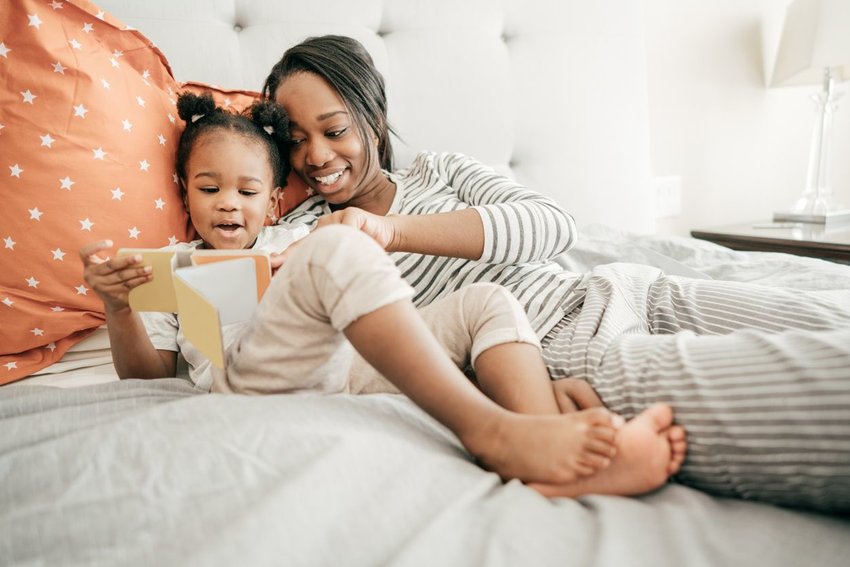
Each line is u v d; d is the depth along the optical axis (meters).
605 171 1.49
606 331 0.66
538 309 0.79
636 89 1.51
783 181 2.02
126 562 0.37
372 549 0.38
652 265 1.11
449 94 1.35
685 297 0.76
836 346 0.43
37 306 0.80
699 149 1.90
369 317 0.49
